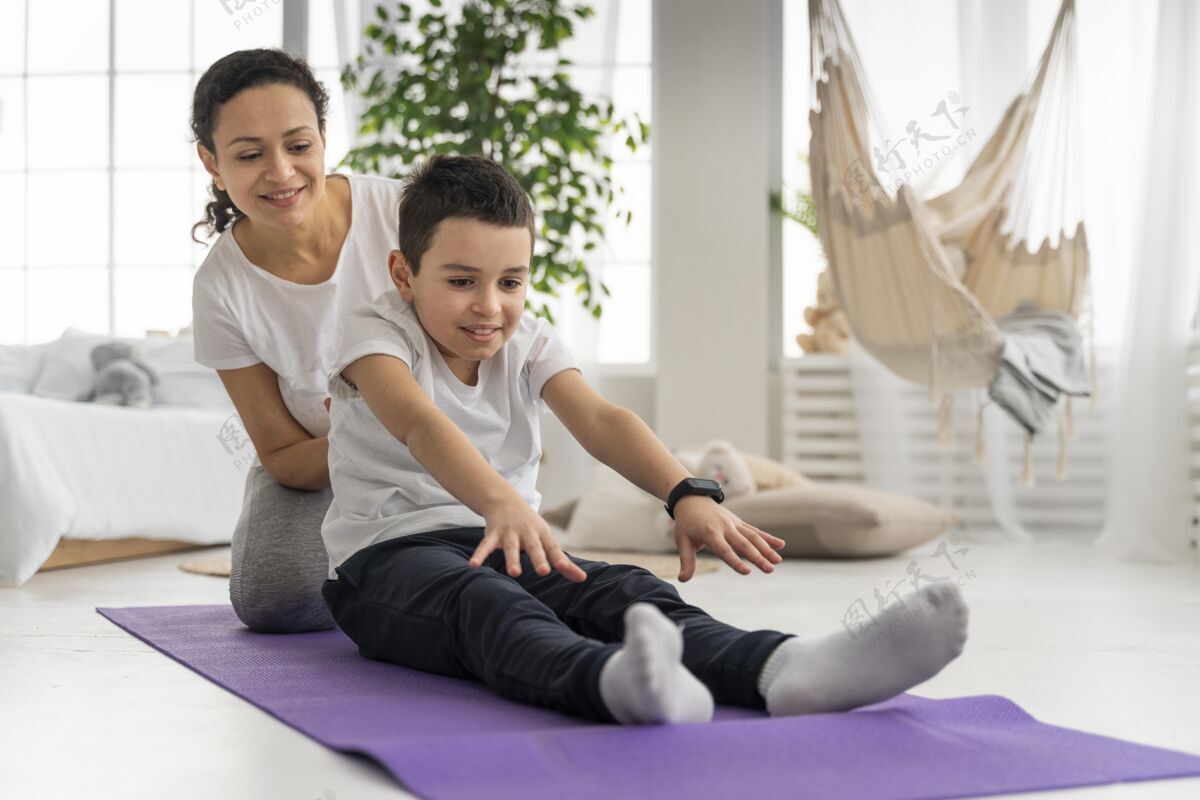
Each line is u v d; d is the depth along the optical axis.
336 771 1.01
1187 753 1.06
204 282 1.77
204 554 3.50
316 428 1.87
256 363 1.83
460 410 1.48
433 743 1.00
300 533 1.82
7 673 1.50
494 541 1.18
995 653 1.69
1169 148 3.54
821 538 3.33
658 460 1.41
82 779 1.00
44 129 4.81
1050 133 3.60
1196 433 3.55
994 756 1.02
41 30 4.79
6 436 2.72
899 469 4.18
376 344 1.43
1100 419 3.96
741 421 4.56
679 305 4.59
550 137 3.79
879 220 3.31
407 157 3.74
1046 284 3.62
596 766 0.96
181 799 0.94
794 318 4.68
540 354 1.55
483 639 1.22
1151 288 3.53
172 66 4.75
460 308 1.41
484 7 3.97
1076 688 1.42
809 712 1.11
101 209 4.79
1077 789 0.95
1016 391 3.33
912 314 3.40
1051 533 4.04
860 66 3.22
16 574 2.66
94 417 3.13
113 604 2.29
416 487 1.47
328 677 1.43
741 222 4.58
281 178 1.63
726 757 0.98
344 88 3.95
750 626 1.99
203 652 1.64
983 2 3.79
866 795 0.90
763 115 4.58
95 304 4.79
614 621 1.29
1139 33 3.78
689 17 4.61
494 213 1.40
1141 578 2.90
